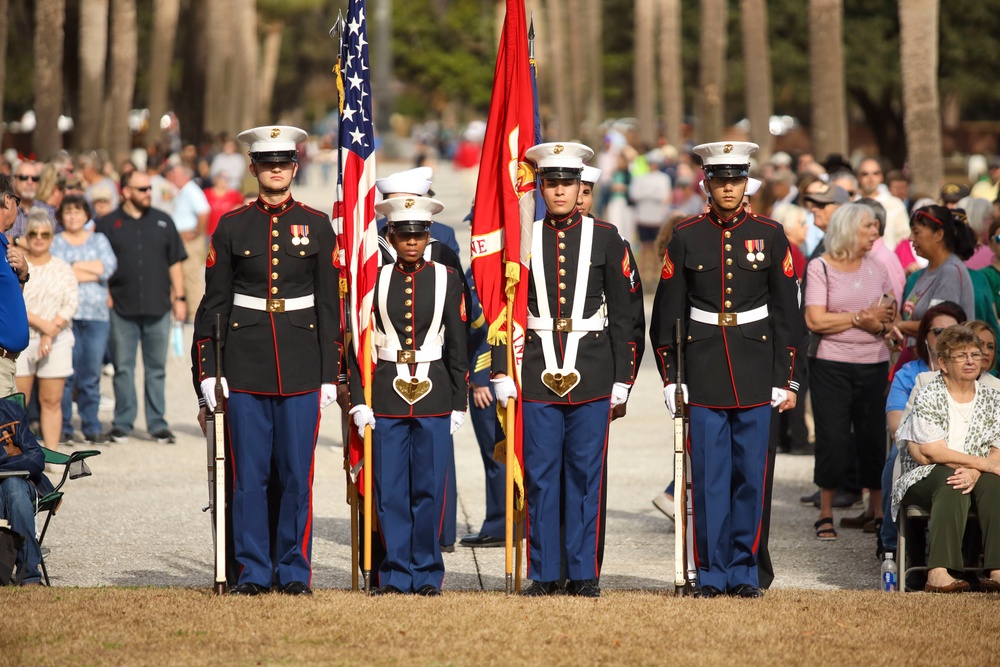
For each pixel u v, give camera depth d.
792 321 22.30
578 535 22.22
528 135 22.47
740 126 157.38
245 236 21.38
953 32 128.12
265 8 151.50
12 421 23.72
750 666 17.80
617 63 183.12
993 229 30.30
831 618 20.28
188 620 19.53
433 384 22.17
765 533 22.78
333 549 27.77
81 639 18.52
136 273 38.69
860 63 132.50
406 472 22.31
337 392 21.95
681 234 22.34
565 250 22.12
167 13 103.31
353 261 22.34
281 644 18.45
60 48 79.81
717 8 90.06
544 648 18.45
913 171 58.28
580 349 22.05
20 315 25.06
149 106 104.19
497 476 28.12
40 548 23.56
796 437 38.09
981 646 18.81
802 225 38.47
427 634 19.03
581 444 22.16
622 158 83.56
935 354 26.22
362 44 22.92
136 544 27.81
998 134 164.88
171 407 45.34
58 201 41.41
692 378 22.23
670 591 23.42
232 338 21.41
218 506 21.23
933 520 23.53
